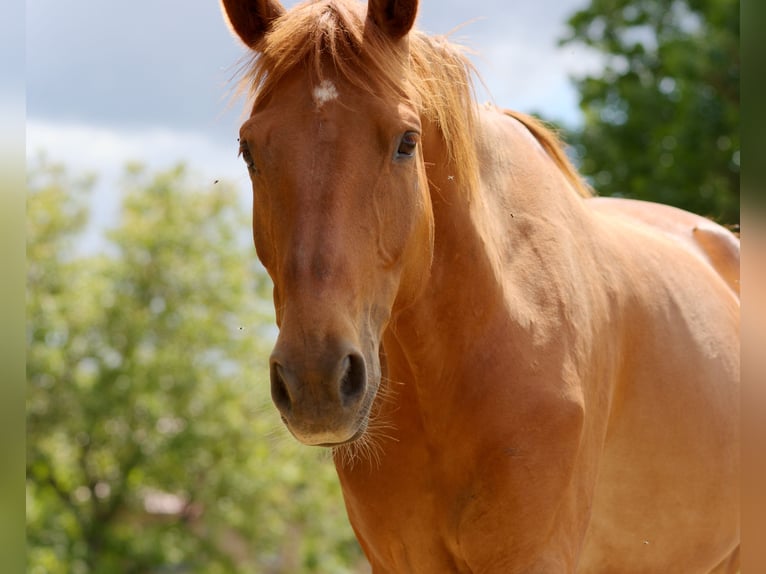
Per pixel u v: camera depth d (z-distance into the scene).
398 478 3.58
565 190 4.02
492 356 3.44
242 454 22.80
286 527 24.25
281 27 3.07
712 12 20.61
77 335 23.55
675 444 4.18
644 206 5.45
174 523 23.08
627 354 4.04
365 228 2.88
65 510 23.23
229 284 24.59
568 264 3.73
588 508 3.70
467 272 3.42
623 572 4.28
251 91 3.13
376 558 3.80
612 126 22.47
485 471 3.42
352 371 2.77
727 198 19.52
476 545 3.47
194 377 23.02
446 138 3.33
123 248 24.39
